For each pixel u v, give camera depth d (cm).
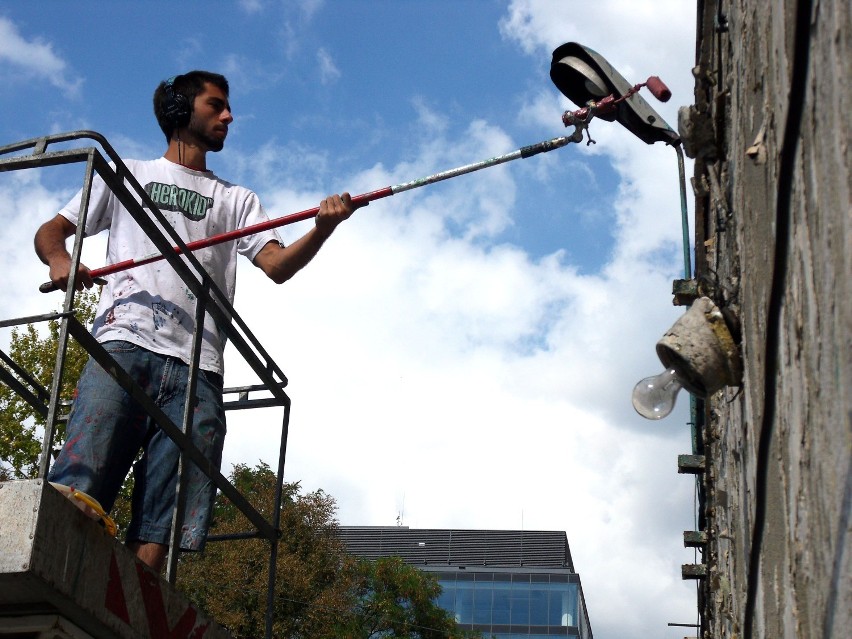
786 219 277
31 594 343
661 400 392
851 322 209
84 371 459
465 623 4478
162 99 524
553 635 4412
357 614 2148
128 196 404
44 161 390
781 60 287
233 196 527
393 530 4856
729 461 542
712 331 395
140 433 456
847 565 219
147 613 383
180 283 485
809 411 260
